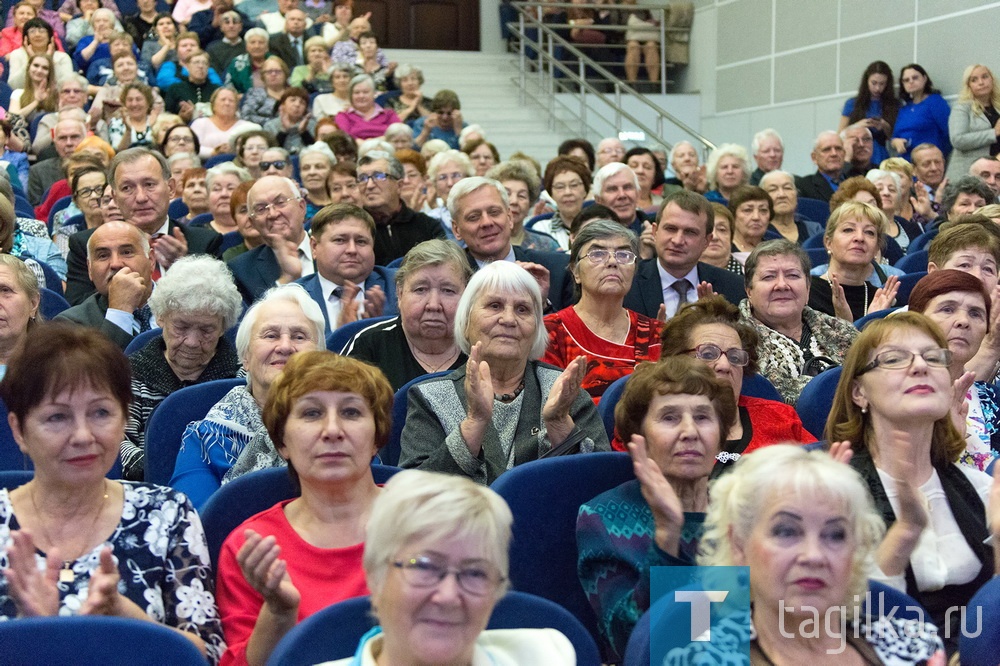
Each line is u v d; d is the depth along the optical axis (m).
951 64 10.86
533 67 14.27
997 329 3.74
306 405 2.60
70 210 7.12
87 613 2.09
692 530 2.68
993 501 2.60
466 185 5.30
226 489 2.75
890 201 7.68
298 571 2.54
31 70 10.19
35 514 2.45
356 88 10.94
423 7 15.47
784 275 4.42
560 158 7.30
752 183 9.43
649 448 2.79
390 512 1.82
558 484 2.81
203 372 3.87
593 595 2.65
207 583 2.48
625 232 4.34
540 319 3.55
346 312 4.77
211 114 10.76
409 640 1.78
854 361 2.86
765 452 2.12
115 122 9.78
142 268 4.64
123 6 12.73
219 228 6.83
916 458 2.81
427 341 4.00
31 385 2.38
